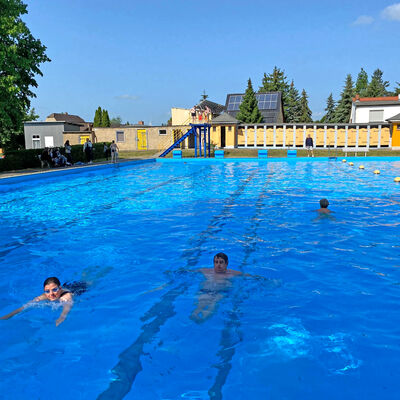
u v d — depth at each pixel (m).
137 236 7.45
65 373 3.06
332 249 6.39
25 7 21.41
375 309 4.14
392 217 8.77
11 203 11.52
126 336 3.62
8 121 21.14
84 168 20.08
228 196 12.23
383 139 32.00
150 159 27.80
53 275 5.41
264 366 3.08
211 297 4.49
